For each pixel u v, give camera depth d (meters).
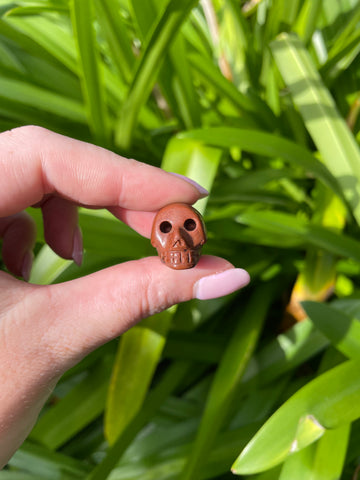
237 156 0.27
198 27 0.28
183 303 0.23
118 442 0.18
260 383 0.21
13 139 0.15
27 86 0.23
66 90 0.26
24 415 0.13
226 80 0.22
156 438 0.21
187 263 0.12
